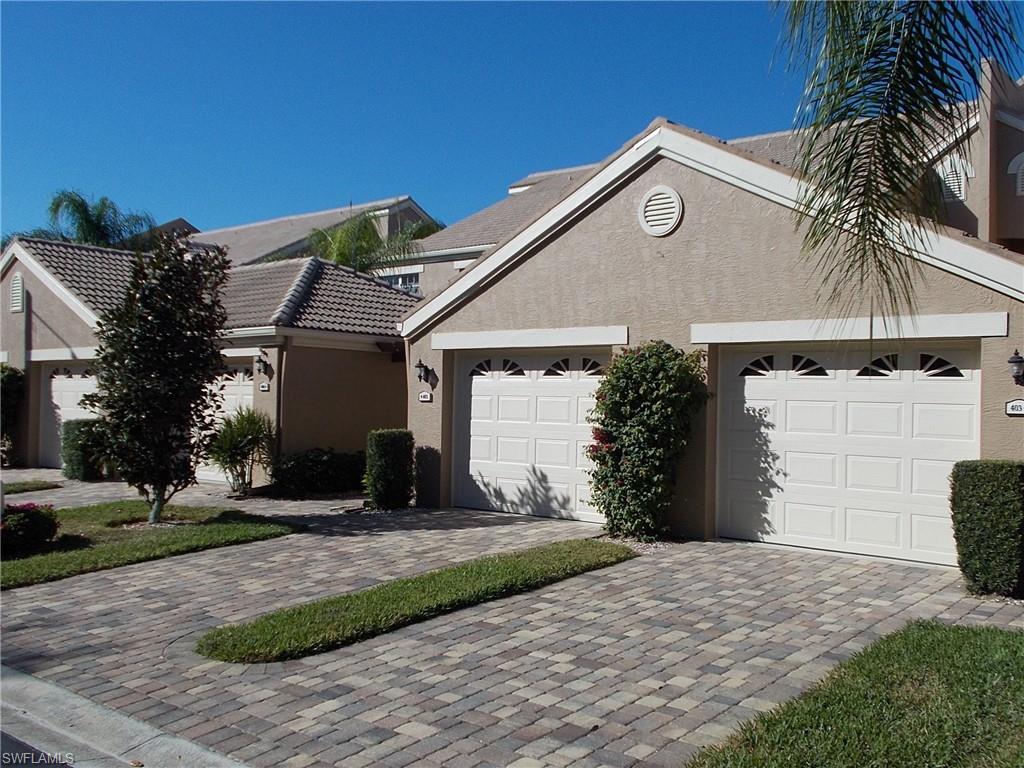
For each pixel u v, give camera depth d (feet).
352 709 17.56
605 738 15.90
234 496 48.44
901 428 30.19
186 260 39.63
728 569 29.17
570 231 37.99
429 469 43.29
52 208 93.97
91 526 38.11
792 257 31.65
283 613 23.75
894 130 17.85
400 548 33.32
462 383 43.14
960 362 29.04
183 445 39.24
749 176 32.48
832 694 17.17
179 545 33.01
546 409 40.09
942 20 16.90
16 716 18.17
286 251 97.86
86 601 26.35
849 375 31.30
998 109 38.34
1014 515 24.58
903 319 29.04
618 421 34.01
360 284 59.41
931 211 19.19
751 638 21.66
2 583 27.91
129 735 16.80
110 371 37.68
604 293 36.81
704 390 33.45
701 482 33.94
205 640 21.77
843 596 25.54
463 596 24.95
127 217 97.45
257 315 51.60
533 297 39.22
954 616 23.24
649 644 21.30
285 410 49.85
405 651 21.07
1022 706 16.37
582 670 19.51
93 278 65.26
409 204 111.24
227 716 17.42
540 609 24.58
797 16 17.40
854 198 18.74
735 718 16.67
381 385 55.72
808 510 32.19
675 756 15.11
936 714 16.01
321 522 39.47
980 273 27.63
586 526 37.55
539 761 15.03
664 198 34.96
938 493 29.40
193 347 38.50
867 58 17.37
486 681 18.94
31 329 65.67
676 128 34.32
